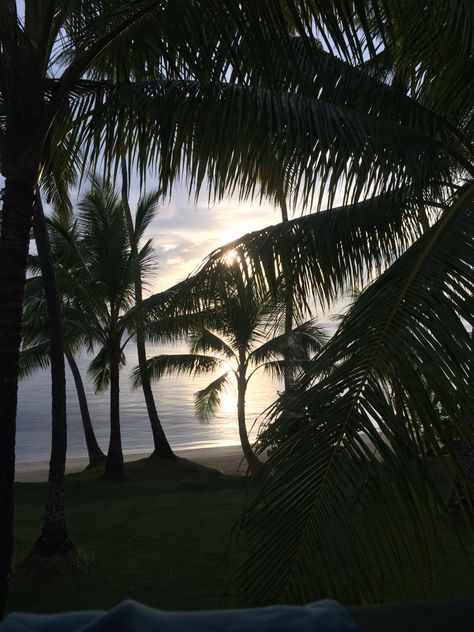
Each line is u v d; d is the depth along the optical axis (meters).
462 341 3.48
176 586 9.98
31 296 18.89
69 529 13.73
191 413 66.38
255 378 119.81
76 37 5.73
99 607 9.38
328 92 5.96
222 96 5.20
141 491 18.11
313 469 3.33
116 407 19.80
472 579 8.95
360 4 4.35
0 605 5.83
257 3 4.42
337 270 6.88
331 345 3.94
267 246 7.33
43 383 111.12
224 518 14.17
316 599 3.11
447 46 6.25
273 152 5.32
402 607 0.91
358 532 3.17
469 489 3.26
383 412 3.36
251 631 0.70
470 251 3.97
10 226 5.64
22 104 5.42
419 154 5.52
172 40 5.04
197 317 12.70
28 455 44.97
